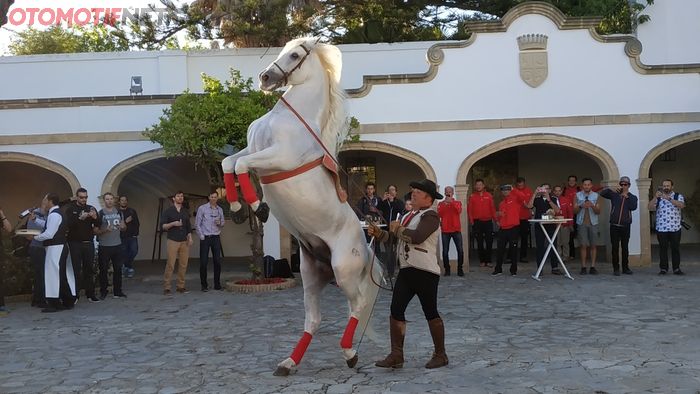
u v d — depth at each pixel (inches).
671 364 278.8
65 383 278.1
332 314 427.5
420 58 778.8
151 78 776.3
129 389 265.7
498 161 819.4
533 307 428.5
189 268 719.1
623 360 287.7
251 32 770.2
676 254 561.3
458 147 637.3
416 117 636.7
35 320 434.9
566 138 635.5
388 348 327.9
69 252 485.1
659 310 404.5
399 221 284.2
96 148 639.8
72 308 477.7
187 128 538.9
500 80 635.5
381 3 903.7
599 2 820.6
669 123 633.0
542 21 633.6
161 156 637.9
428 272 275.4
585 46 633.6
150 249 808.9
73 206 492.7
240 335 369.7
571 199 657.0
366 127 636.7
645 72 631.8
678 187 805.9
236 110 548.1
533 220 552.4
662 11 807.7
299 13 839.7
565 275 575.2
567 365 282.0
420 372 276.5
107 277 524.7
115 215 527.5
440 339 283.0
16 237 511.8
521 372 272.8
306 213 256.4
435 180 636.7
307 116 262.1
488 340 336.5
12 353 338.6
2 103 634.2
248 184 242.4
